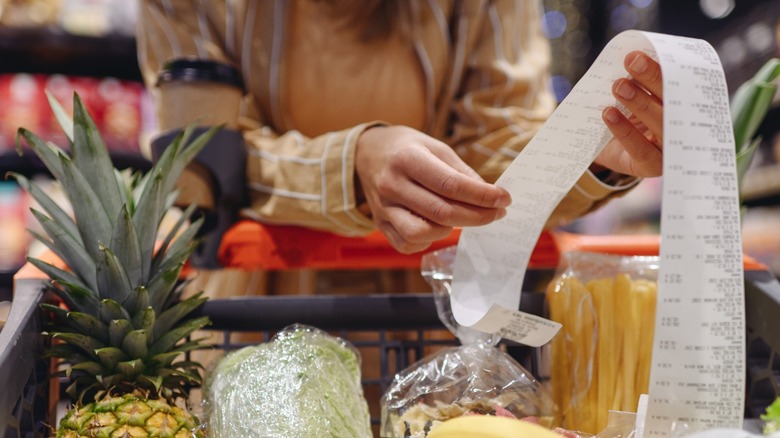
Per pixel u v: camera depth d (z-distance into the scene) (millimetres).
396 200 750
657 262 798
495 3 1206
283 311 801
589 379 739
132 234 689
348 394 688
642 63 544
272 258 966
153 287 717
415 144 750
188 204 979
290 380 659
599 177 852
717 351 475
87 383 711
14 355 600
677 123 488
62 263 795
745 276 769
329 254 970
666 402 480
